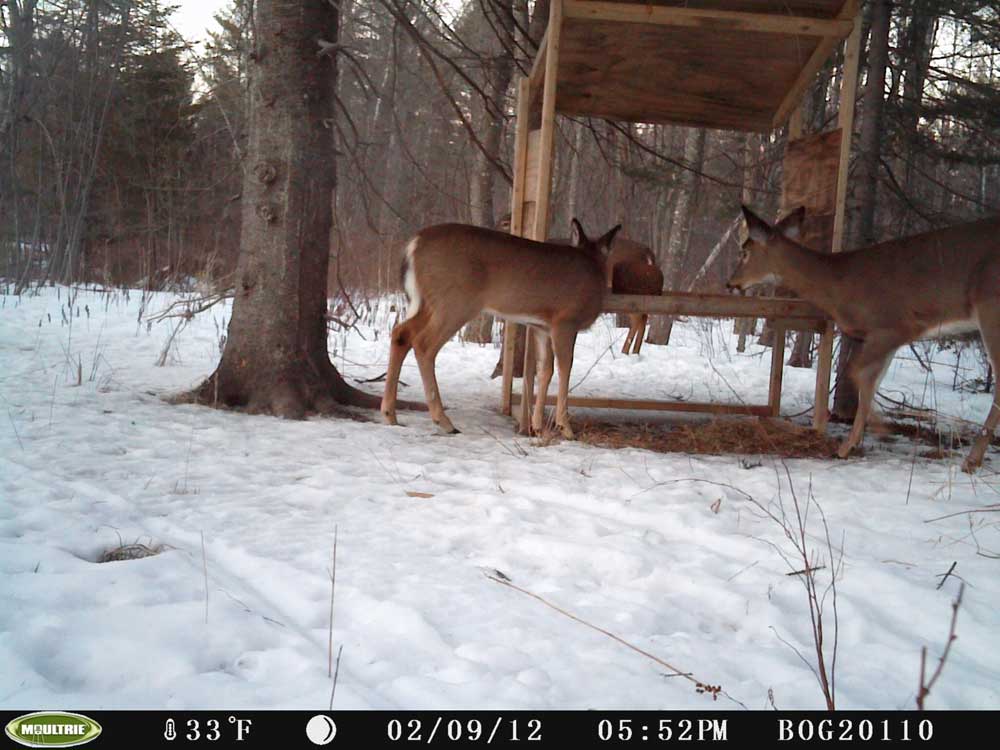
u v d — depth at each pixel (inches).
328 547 150.6
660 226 869.8
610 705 99.5
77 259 871.7
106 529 152.6
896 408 356.8
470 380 406.6
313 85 293.0
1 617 110.7
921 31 424.2
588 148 794.2
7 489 174.4
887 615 133.0
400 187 823.7
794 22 272.5
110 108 842.2
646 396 381.4
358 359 451.8
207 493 183.3
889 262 257.8
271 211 289.6
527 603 129.8
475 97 666.2
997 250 240.1
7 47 751.7
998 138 411.5
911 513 189.8
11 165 763.4
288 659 106.4
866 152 349.1
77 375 334.0
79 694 93.7
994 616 131.3
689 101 335.9
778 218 331.0
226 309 657.0
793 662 115.0
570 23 290.5
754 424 290.7
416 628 116.8
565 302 271.6
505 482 204.2
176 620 114.3
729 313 284.2
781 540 166.2
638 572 146.5
